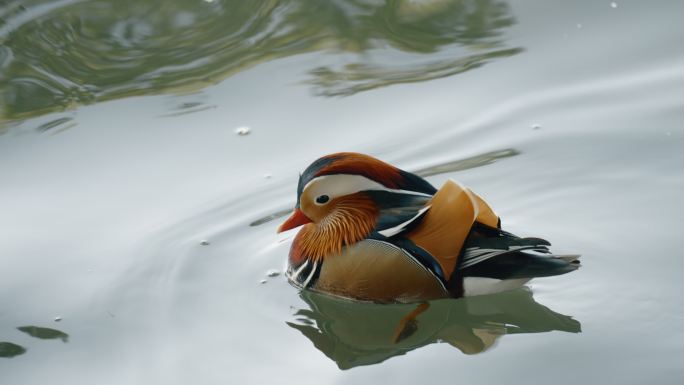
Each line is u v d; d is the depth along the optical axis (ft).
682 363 24.97
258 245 33.30
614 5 46.09
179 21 45.70
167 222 34.45
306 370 26.37
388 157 37.37
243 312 29.63
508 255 28.25
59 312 29.81
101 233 33.94
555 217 33.35
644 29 44.52
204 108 40.37
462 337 28.02
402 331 28.58
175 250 33.04
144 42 44.24
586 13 45.80
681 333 26.43
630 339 26.32
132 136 39.04
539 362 25.72
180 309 29.81
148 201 35.63
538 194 34.91
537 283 29.50
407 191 29.81
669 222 32.19
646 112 39.11
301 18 45.80
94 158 37.88
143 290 30.89
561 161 36.65
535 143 37.93
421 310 29.40
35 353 27.76
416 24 45.47
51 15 45.88
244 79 41.96
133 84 41.91
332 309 30.22
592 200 34.17
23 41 43.96
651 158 36.24
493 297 29.19
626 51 43.01
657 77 41.14
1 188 36.22
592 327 27.12
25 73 42.27
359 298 29.68
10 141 38.70
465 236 28.27
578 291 28.94
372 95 40.88
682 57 42.27
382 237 29.19
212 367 26.73
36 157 37.93
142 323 29.12
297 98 40.78
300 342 28.02
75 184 36.52
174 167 37.37
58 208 35.27
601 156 36.73
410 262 28.73
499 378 25.16
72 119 39.91
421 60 42.91
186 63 42.78
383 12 45.93
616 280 29.25
